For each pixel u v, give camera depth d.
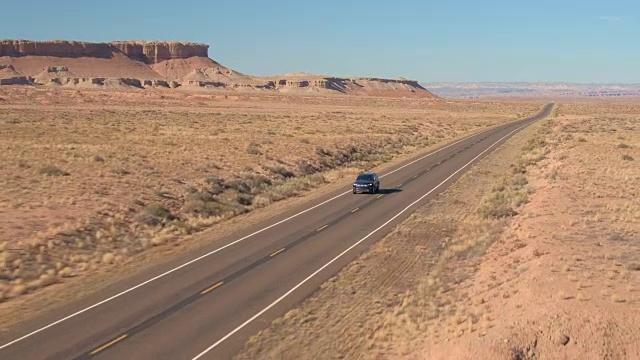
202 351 19.03
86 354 18.64
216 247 32.75
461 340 17.56
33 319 21.78
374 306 23.27
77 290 25.36
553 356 16.08
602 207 35.41
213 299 24.08
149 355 18.64
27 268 27.83
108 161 55.75
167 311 22.66
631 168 53.50
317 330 20.91
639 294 18.70
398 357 18.23
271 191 51.09
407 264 28.98
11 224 33.56
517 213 36.94
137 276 27.38
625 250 24.84
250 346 19.53
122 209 39.41
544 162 61.53
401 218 39.59
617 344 16.03
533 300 18.88
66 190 42.84
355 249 31.80
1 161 52.69
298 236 34.97
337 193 50.41
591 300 18.23
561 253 23.89
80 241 32.44
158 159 59.12
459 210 42.06
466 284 23.84
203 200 44.47
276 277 27.03
